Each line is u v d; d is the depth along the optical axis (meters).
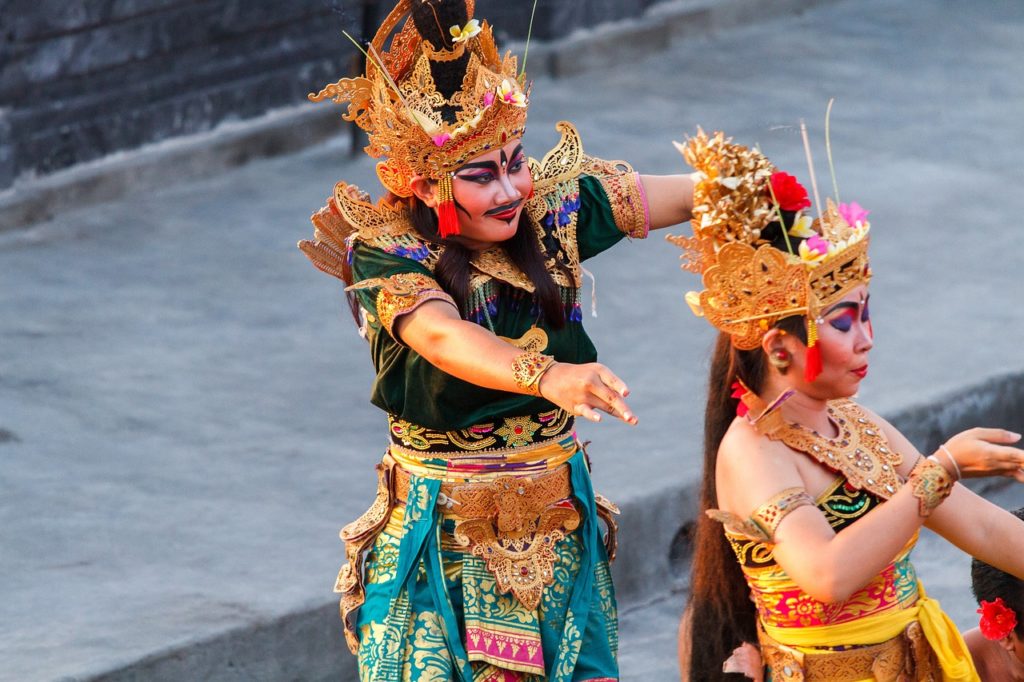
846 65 39.25
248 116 33.50
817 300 10.90
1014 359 23.64
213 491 19.67
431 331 11.81
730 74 38.56
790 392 11.01
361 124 12.70
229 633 16.20
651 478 19.80
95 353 24.12
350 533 13.16
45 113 30.34
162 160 31.72
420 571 12.84
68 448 20.84
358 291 12.46
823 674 11.45
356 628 13.35
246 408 22.31
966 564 20.22
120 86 31.44
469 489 12.73
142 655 15.68
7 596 16.91
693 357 23.86
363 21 32.91
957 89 37.53
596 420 10.79
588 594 13.07
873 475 11.40
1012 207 30.28
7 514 18.88
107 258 28.33
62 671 15.32
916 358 23.66
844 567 10.78
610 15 39.41
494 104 12.02
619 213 13.31
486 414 12.55
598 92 37.28
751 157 11.15
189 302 26.34
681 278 27.20
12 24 29.56
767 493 11.16
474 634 12.71
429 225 12.55
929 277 26.94
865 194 30.97
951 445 10.88
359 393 22.92
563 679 12.86
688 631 12.42
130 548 18.11
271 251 28.66
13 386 22.80
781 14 42.72
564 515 13.02
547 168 13.25
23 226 29.66
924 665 11.57
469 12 12.34
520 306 12.70
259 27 33.31
